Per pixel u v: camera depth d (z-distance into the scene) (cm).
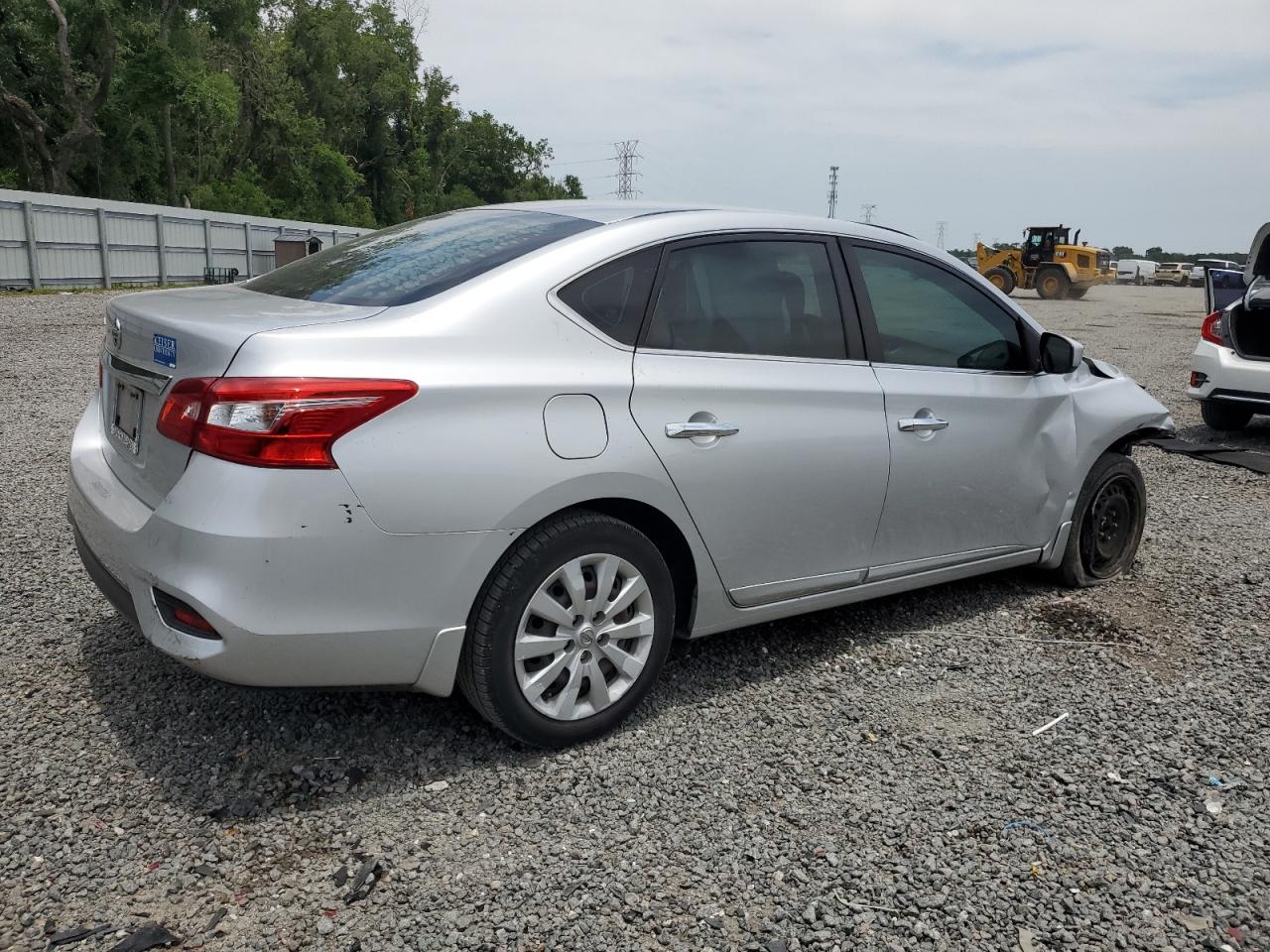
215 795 277
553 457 284
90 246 2694
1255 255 834
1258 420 1005
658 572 314
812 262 363
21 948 217
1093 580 482
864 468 361
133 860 249
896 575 388
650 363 310
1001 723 340
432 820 271
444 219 371
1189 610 452
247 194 5100
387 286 303
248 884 243
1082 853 268
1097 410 459
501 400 276
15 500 543
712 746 316
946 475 391
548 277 298
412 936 227
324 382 253
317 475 252
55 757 292
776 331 346
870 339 372
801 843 267
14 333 1373
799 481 342
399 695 338
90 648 363
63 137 3709
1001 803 290
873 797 291
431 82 7175
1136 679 377
